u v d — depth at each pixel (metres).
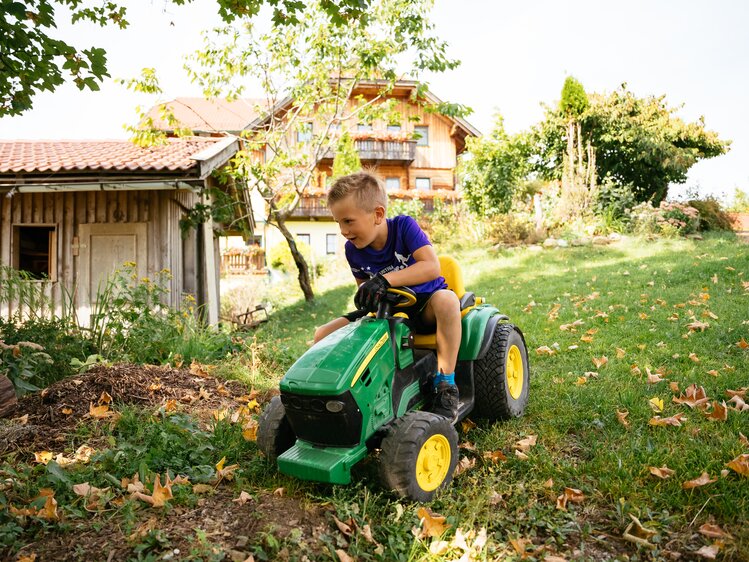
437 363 3.00
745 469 2.37
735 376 3.61
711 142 22.20
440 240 17.81
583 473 2.61
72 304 5.86
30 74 4.49
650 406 3.27
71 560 2.04
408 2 10.80
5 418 3.39
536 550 2.05
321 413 2.31
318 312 11.79
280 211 12.81
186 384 4.29
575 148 20.80
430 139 27.80
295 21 4.78
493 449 2.98
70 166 7.30
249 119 27.39
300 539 2.13
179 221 8.67
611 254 12.02
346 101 12.64
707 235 14.18
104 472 2.74
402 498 2.34
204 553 2.03
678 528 2.14
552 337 5.34
